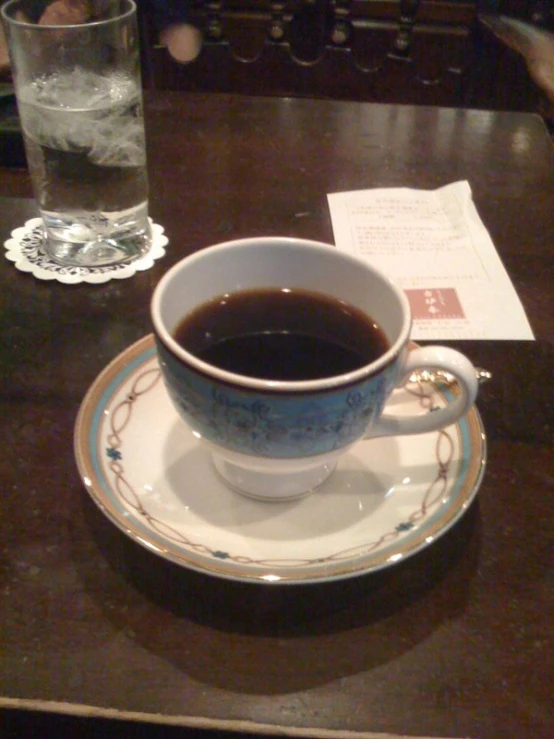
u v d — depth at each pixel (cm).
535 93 119
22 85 60
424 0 132
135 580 39
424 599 38
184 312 43
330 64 122
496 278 65
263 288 46
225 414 36
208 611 37
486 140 89
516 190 79
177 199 75
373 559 37
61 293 61
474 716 34
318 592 38
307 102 95
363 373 35
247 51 139
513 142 89
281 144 86
